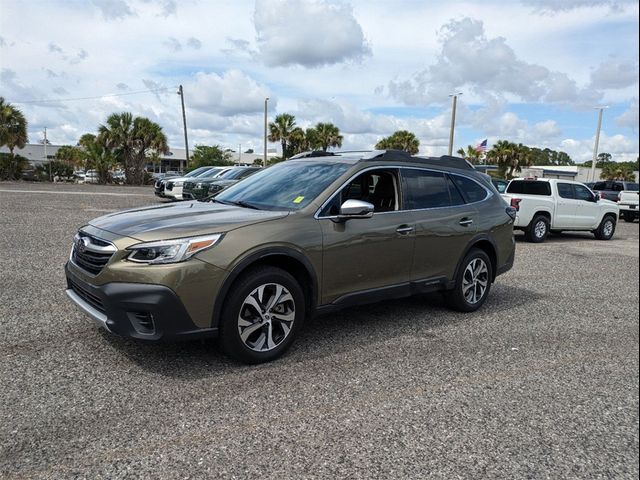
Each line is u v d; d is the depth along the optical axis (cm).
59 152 5503
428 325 517
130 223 386
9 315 482
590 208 1402
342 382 370
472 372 402
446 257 529
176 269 345
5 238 933
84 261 383
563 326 539
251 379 367
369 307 578
